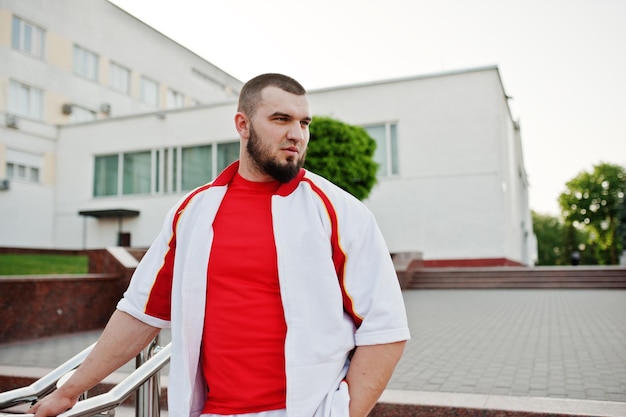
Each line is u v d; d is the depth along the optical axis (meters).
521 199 30.80
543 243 81.69
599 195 59.97
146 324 1.74
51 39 24.00
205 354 1.59
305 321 1.49
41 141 22.98
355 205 1.63
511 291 15.12
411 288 16.55
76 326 8.67
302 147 1.61
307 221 1.57
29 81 22.89
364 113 20.06
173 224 1.73
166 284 1.73
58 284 8.38
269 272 1.54
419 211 19.25
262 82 1.60
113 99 27.19
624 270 15.64
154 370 1.86
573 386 4.37
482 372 5.04
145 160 22.16
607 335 7.05
